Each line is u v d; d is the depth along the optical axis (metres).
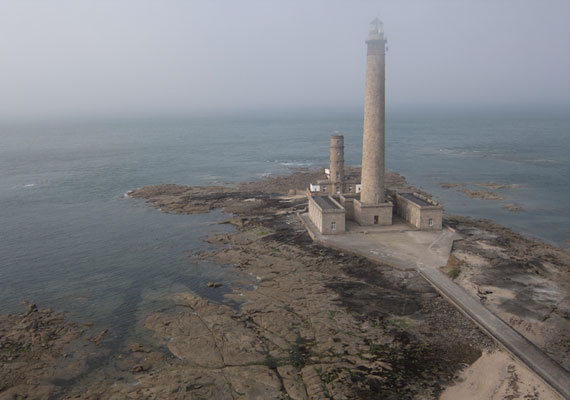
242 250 77.75
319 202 89.00
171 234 90.19
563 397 38.19
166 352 46.94
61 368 44.50
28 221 101.62
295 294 59.31
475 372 42.47
